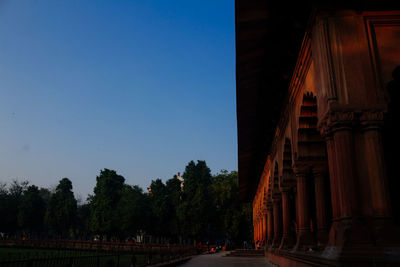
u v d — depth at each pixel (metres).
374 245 5.12
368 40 6.13
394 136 9.00
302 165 9.16
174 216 52.50
